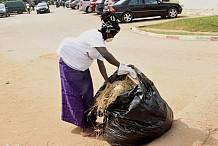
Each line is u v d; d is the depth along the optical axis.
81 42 4.26
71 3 43.91
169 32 14.27
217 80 6.48
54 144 4.43
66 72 4.34
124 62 9.10
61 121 5.18
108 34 4.23
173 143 4.07
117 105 4.10
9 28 22.84
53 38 15.33
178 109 5.30
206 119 4.64
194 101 5.38
